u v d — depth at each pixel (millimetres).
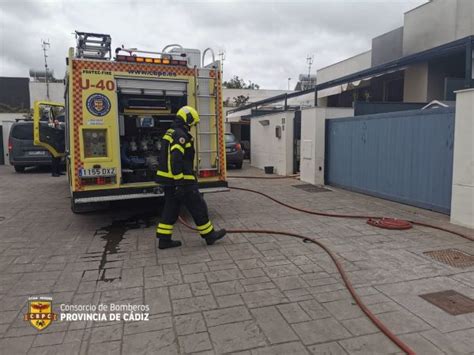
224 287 4016
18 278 4363
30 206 8570
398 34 14195
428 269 4410
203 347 2928
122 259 4945
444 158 6871
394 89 14469
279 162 13727
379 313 3398
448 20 11969
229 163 15508
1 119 29719
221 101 6805
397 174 8109
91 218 7324
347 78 12391
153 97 6727
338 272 4379
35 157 15383
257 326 3219
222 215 7305
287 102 16984
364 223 6562
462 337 3006
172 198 5234
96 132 6082
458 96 6008
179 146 4984
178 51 6734
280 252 5105
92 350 2924
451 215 6309
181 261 4820
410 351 2791
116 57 6066
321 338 3025
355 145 9555
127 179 6461
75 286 4113
